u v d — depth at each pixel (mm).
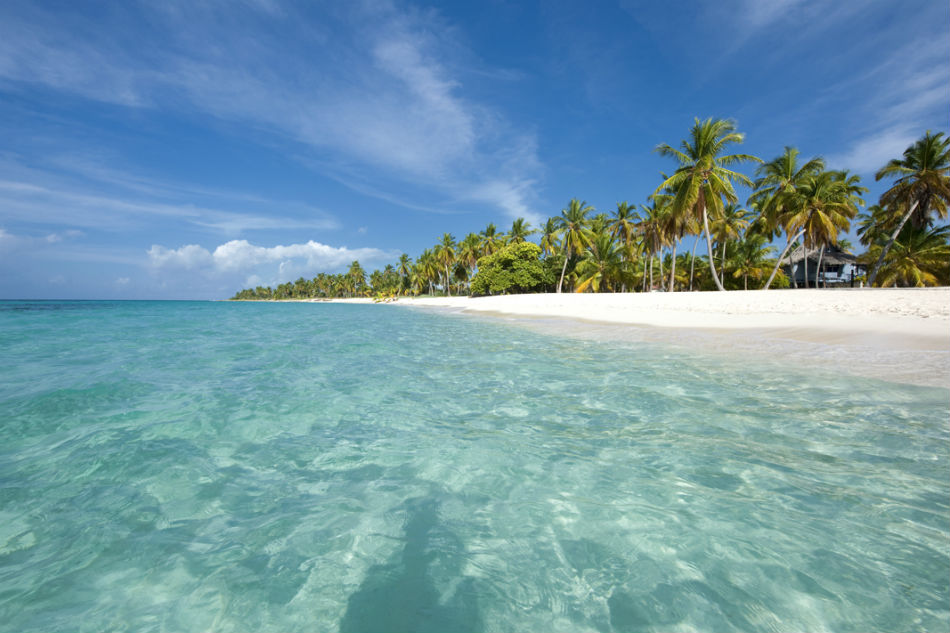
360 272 130500
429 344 12469
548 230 58250
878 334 9555
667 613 2080
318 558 2580
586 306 24703
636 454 3965
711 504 3059
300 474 3744
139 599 2252
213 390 6758
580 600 2191
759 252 45031
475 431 4730
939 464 3525
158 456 4160
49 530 2891
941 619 1969
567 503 3154
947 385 5816
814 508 2947
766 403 5316
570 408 5484
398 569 2467
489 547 2664
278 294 187125
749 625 1986
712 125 27234
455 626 2049
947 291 17891
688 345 10156
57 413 5543
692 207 29250
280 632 2035
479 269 60969
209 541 2766
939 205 29281
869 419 4598
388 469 3812
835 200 31531
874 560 2391
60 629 2055
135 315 33469
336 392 6570
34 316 30812
